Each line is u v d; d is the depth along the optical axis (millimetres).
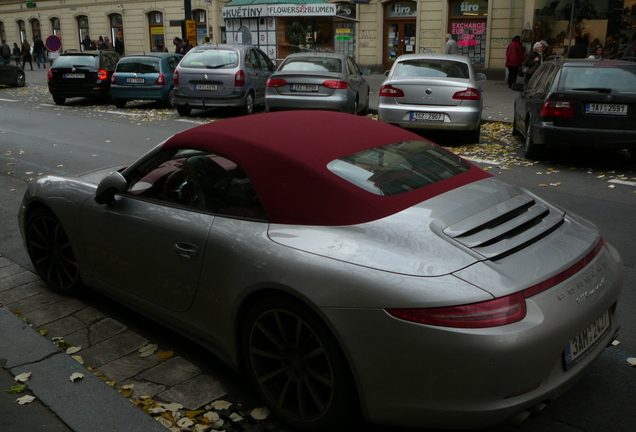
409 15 25297
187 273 3057
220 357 3072
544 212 2852
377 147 3115
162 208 3238
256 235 2738
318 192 2699
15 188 7391
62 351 3385
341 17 23984
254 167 2889
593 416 2844
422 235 2488
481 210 2705
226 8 20984
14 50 38250
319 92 12102
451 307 2234
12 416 2811
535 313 2291
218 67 14086
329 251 2506
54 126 13070
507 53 19797
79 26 39281
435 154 3252
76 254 3881
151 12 34969
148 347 3490
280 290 2578
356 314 2354
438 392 2275
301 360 2643
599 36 20141
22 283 4449
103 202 3467
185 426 2748
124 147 10398
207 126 3301
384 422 2434
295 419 2689
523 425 2781
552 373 2367
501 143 10703
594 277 2584
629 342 3545
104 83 17422
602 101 8070
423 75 10336
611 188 7328
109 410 2850
